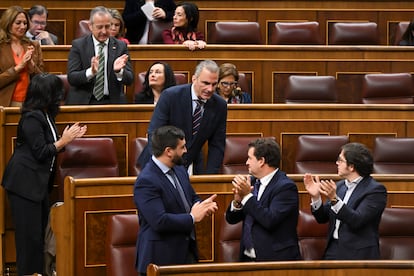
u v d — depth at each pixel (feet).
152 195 33.47
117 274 37.55
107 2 62.59
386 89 54.65
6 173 41.86
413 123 49.55
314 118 48.96
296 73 56.34
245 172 45.80
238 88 50.72
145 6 58.65
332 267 32.73
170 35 57.26
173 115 39.81
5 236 43.29
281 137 48.83
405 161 46.73
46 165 41.81
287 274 32.53
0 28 49.75
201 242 40.75
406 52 56.90
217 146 40.98
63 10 62.18
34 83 41.81
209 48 55.31
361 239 36.11
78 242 39.50
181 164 34.50
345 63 56.70
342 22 62.95
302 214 39.17
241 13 62.59
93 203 39.65
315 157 46.75
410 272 32.83
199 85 39.34
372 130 49.37
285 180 35.63
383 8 63.36
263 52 55.93
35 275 34.99
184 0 62.59
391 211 39.19
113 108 46.60
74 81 48.62
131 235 37.91
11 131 44.19
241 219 36.14
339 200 35.53
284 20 62.80
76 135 41.68
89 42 49.55
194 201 35.17
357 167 36.63
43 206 42.29
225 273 32.04
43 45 54.95
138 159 40.91
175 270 31.53
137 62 54.65
